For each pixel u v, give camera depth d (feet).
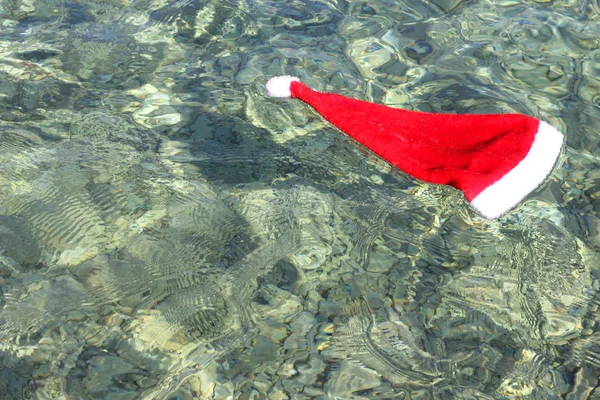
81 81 7.67
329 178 6.39
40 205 6.03
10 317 5.07
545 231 5.81
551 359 4.78
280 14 9.02
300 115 7.19
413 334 4.98
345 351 4.85
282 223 5.92
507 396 4.54
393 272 5.47
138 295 5.26
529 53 8.27
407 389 4.58
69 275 5.42
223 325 5.04
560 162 6.59
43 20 8.73
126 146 6.74
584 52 8.27
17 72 7.76
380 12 9.09
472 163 6.11
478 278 5.40
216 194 6.21
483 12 9.07
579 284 5.35
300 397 4.53
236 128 7.01
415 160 6.39
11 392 4.55
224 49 8.31
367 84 7.73
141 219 5.93
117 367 4.73
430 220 5.94
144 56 8.12
